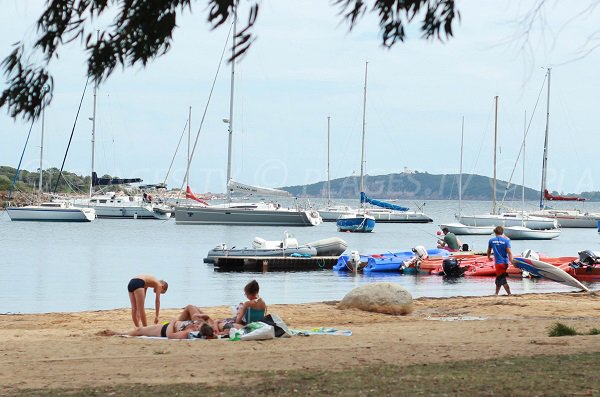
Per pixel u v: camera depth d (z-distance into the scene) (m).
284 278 54.09
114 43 9.61
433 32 10.26
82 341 19.48
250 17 9.15
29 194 158.75
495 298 32.44
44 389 13.45
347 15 9.45
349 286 48.59
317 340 19.56
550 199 142.88
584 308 28.67
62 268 61.47
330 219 150.75
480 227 124.88
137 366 15.79
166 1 9.52
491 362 15.06
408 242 104.50
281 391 12.71
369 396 12.02
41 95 9.48
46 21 9.48
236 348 18.20
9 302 40.44
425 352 17.14
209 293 44.53
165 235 108.75
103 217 149.12
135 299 21.78
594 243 110.62
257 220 126.31
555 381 12.58
